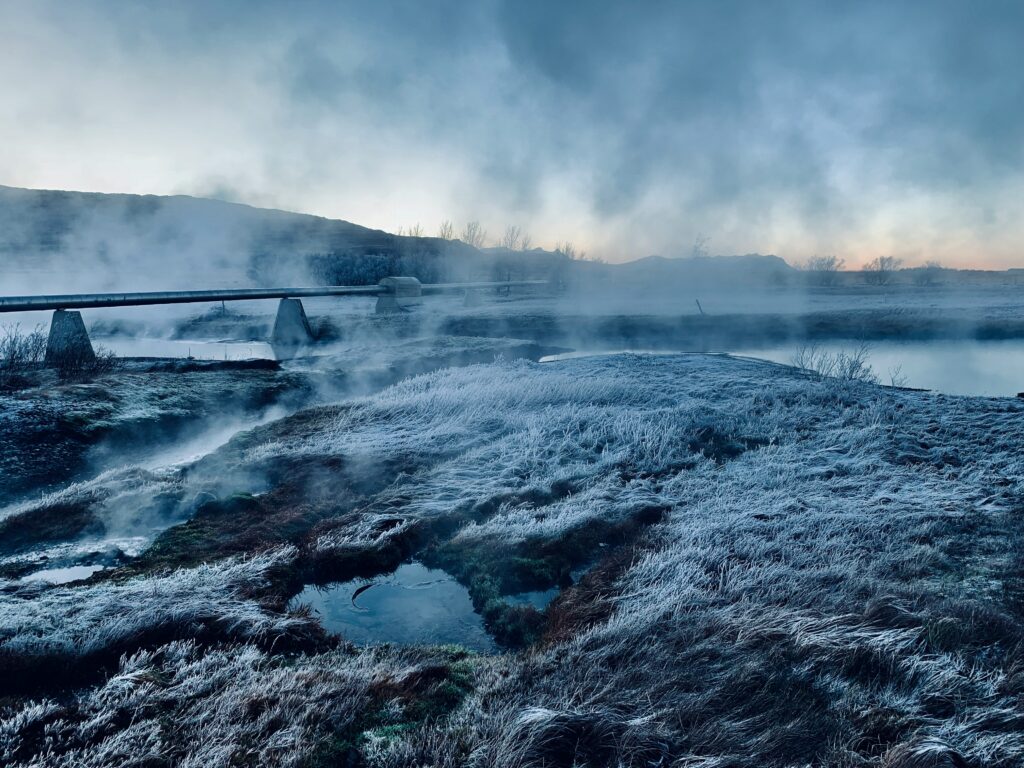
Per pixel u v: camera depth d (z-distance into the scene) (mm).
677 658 6602
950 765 4711
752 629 7039
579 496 13109
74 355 26609
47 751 5207
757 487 13289
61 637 6906
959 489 12641
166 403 22062
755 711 5676
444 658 7328
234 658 6938
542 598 9523
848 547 9688
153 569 9805
